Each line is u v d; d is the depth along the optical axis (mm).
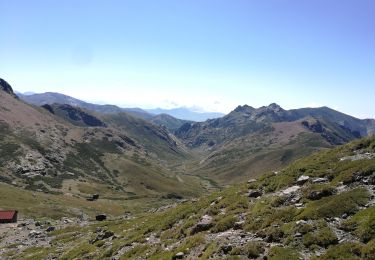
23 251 72438
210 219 40281
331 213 28844
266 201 37469
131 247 45500
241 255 27922
